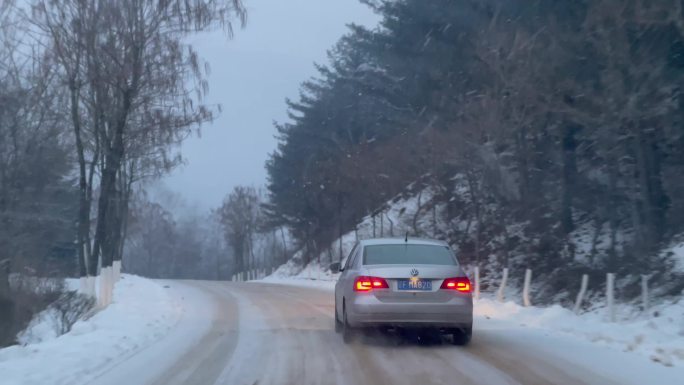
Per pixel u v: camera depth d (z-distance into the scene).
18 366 13.78
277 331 19.66
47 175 36.62
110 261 36.94
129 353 16.08
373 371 13.80
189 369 14.11
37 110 34.75
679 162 33.72
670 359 14.59
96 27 30.62
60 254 48.41
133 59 30.75
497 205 41.69
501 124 35.09
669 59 31.80
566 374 13.41
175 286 44.69
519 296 36.78
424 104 46.75
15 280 29.41
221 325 21.25
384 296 16.08
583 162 39.88
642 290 27.95
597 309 29.94
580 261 36.47
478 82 39.88
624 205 37.44
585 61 32.34
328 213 62.59
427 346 16.72
